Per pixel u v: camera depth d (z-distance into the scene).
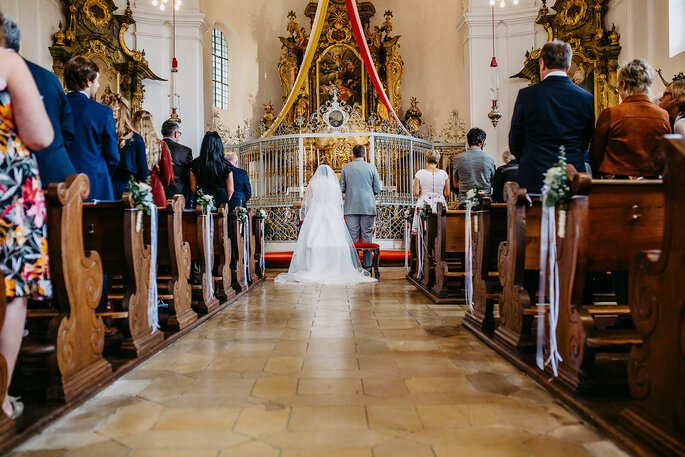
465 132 12.77
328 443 1.90
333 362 2.96
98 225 3.13
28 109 1.98
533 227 3.22
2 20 2.07
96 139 3.47
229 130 14.14
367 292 5.96
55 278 2.30
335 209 7.28
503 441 1.91
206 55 13.41
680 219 1.68
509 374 2.72
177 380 2.65
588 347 2.23
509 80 12.16
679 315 1.68
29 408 2.19
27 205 2.04
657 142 1.76
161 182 4.73
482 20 12.22
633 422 1.89
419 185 6.93
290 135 11.60
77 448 1.88
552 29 10.74
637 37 9.10
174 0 12.29
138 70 11.37
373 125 12.21
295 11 15.21
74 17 10.36
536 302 3.56
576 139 3.31
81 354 2.44
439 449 1.85
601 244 2.51
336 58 14.75
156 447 1.88
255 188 12.27
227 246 5.32
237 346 3.36
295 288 6.41
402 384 2.56
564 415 2.15
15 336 2.04
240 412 2.20
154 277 3.31
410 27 14.84
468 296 4.00
